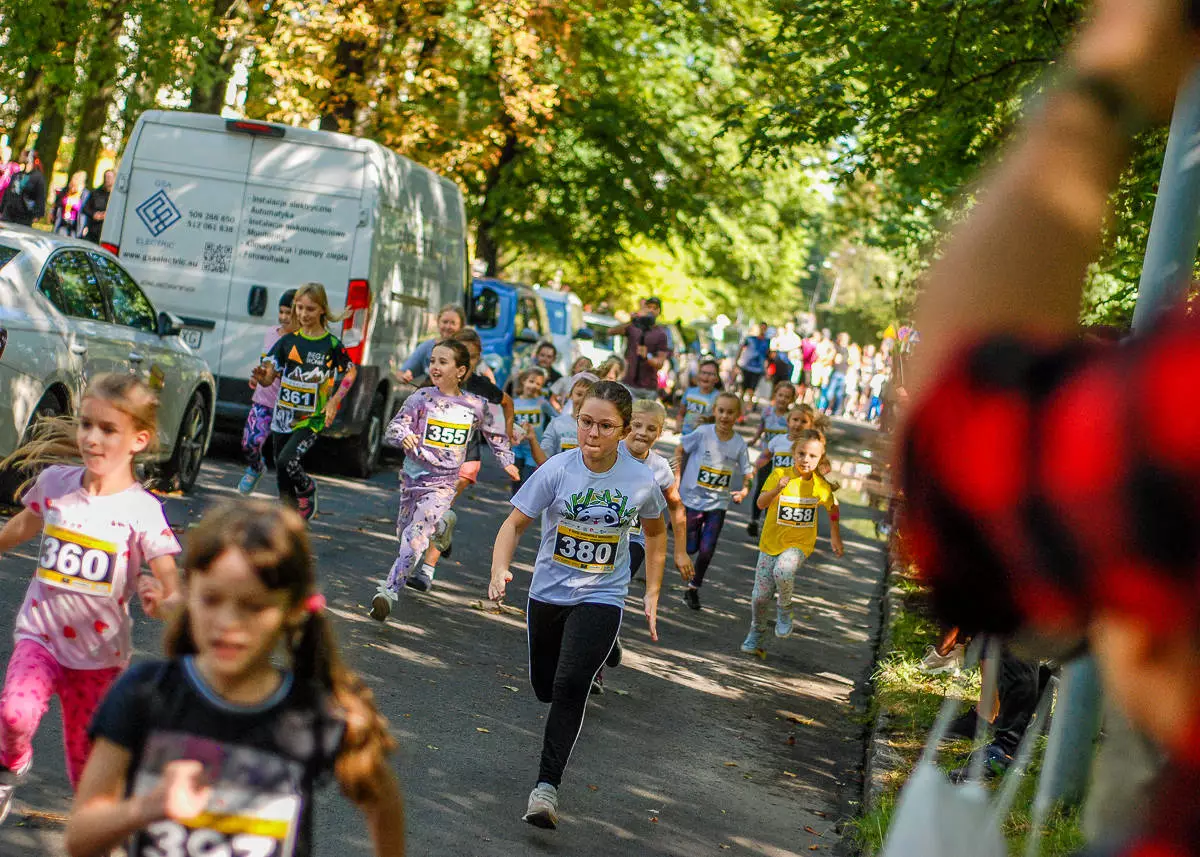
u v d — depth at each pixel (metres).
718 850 5.55
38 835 4.61
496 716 7.00
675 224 32.25
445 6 23.33
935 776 1.29
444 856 5.01
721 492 10.84
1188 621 0.69
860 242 16.64
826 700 8.41
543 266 38.44
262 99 23.48
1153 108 0.72
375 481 14.75
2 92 27.05
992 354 0.73
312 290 10.50
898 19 11.59
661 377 37.44
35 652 4.27
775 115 12.87
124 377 4.36
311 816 2.72
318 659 2.72
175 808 2.49
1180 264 4.99
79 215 24.36
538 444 10.61
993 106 11.21
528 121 24.91
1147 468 0.67
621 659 8.77
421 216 15.92
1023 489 0.71
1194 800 0.76
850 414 45.75
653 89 31.45
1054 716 5.21
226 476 13.25
